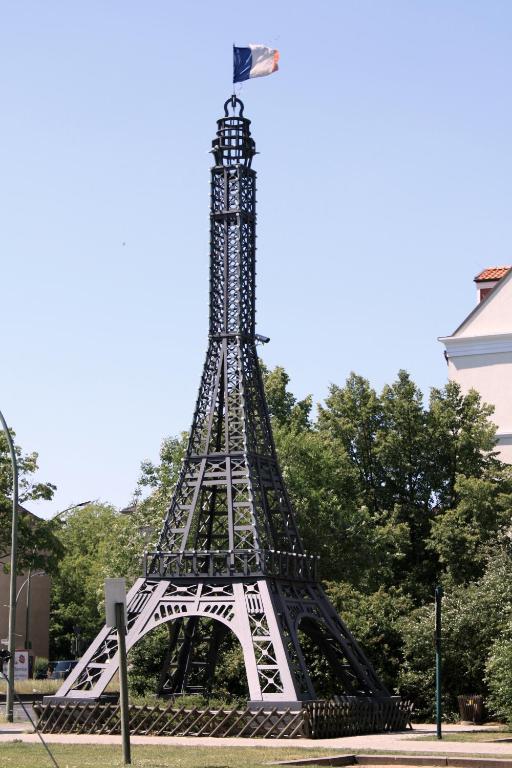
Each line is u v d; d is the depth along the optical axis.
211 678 51.31
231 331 49.78
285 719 38.97
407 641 53.47
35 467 80.62
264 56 51.06
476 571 65.31
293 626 43.59
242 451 47.84
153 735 39.53
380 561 68.44
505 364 74.81
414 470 73.06
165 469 72.44
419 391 74.62
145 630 44.00
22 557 79.88
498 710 47.78
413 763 30.41
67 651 117.69
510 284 75.56
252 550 44.53
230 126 50.75
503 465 71.62
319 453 70.50
